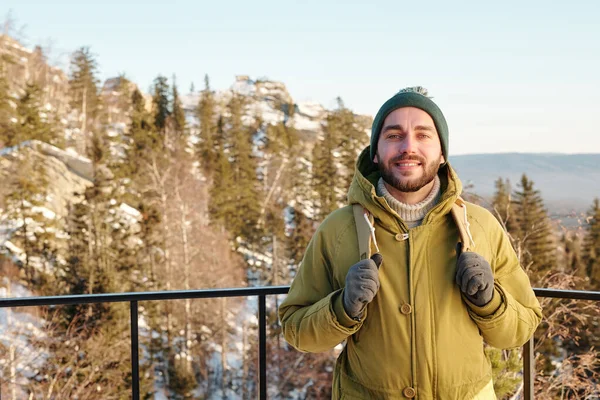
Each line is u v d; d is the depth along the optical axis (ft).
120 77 171.73
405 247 4.76
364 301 4.31
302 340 4.85
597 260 67.62
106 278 97.04
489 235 5.04
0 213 104.06
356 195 4.96
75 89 151.23
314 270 5.13
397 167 4.90
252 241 133.69
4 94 124.26
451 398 4.64
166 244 108.37
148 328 88.74
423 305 4.65
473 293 4.35
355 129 166.61
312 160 162.09
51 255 99.71
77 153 138.82
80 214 104.27
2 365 53.72
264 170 164.55
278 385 86.63
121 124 169.68
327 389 86.84
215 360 93.25
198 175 156.87
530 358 6.23
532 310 5.02
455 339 4.67
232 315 100.73
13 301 5.81
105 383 58.49
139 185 124.98
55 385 54.13
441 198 4.81
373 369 4.73
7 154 115.65
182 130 167.84
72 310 63.67
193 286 102.73
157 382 86.79
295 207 150.61
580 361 18.63
